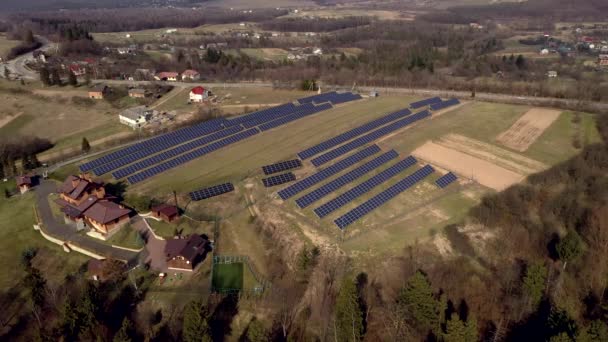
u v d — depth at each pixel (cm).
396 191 8494
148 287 6369
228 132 11381
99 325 5359
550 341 4672
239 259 6912
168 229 7562
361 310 5412
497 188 8838
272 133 11525
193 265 6756
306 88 16475
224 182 8975
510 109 13512
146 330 5634
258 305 6034
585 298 6341
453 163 9869
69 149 11538
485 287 6194
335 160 9838
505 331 5509
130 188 8838
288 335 5488
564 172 9331
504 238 7419
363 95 15462
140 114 13250
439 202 8306
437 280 6228
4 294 6388
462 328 4872
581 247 6900
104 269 6425
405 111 12850
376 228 7456
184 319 5388
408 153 10294
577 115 12812
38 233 7738
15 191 9138
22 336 5697
